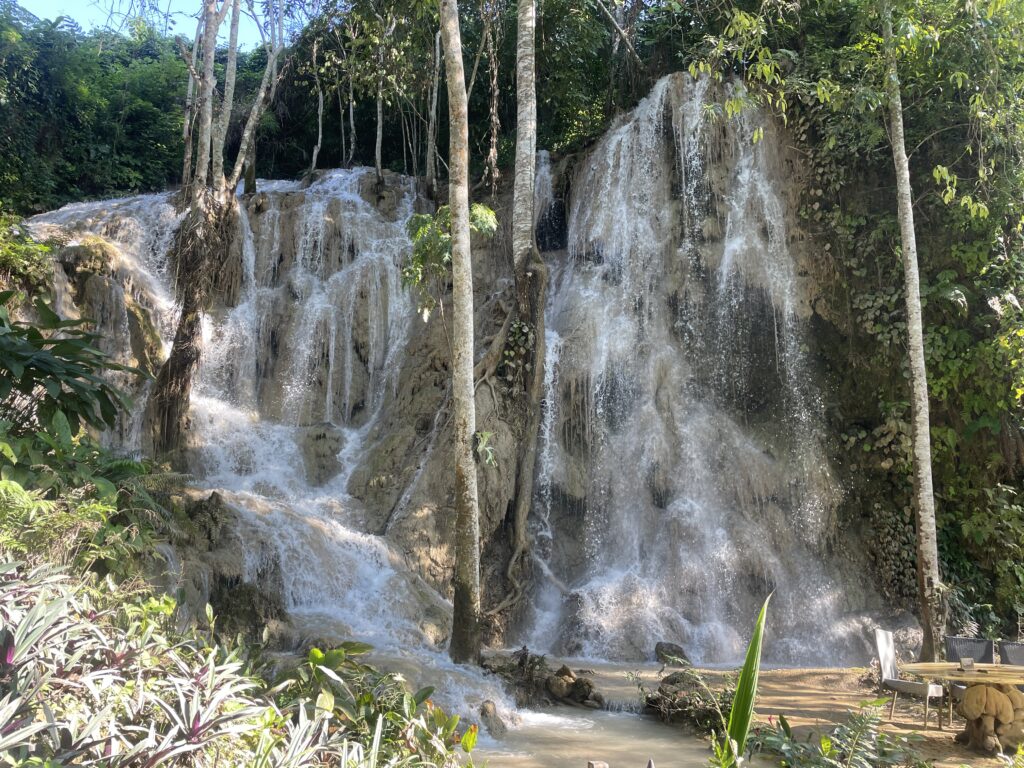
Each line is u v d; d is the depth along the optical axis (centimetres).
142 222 1855
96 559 711
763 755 689
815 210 1625
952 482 1491
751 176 1673
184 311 1394
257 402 1645
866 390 1573
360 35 1906
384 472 1430
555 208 1933
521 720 841
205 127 1414
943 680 820
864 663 1281
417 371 1605
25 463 678
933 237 1530
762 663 1275
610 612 1293
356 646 670
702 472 1483
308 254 1848
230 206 1498
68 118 2673
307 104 2827
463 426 962
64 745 279
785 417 1575
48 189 2473
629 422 1533
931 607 1092
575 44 2142
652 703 881
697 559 1380
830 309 1597
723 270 1638
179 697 329
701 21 1900
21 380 801
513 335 1474
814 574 1412
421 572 1265
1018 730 710
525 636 1311
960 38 1340
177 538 1018
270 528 1152
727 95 1712
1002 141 1395
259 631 990
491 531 1345
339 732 482
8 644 287
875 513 1497
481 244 1842
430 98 2228
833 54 1600
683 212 1691
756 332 1622
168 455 1299
